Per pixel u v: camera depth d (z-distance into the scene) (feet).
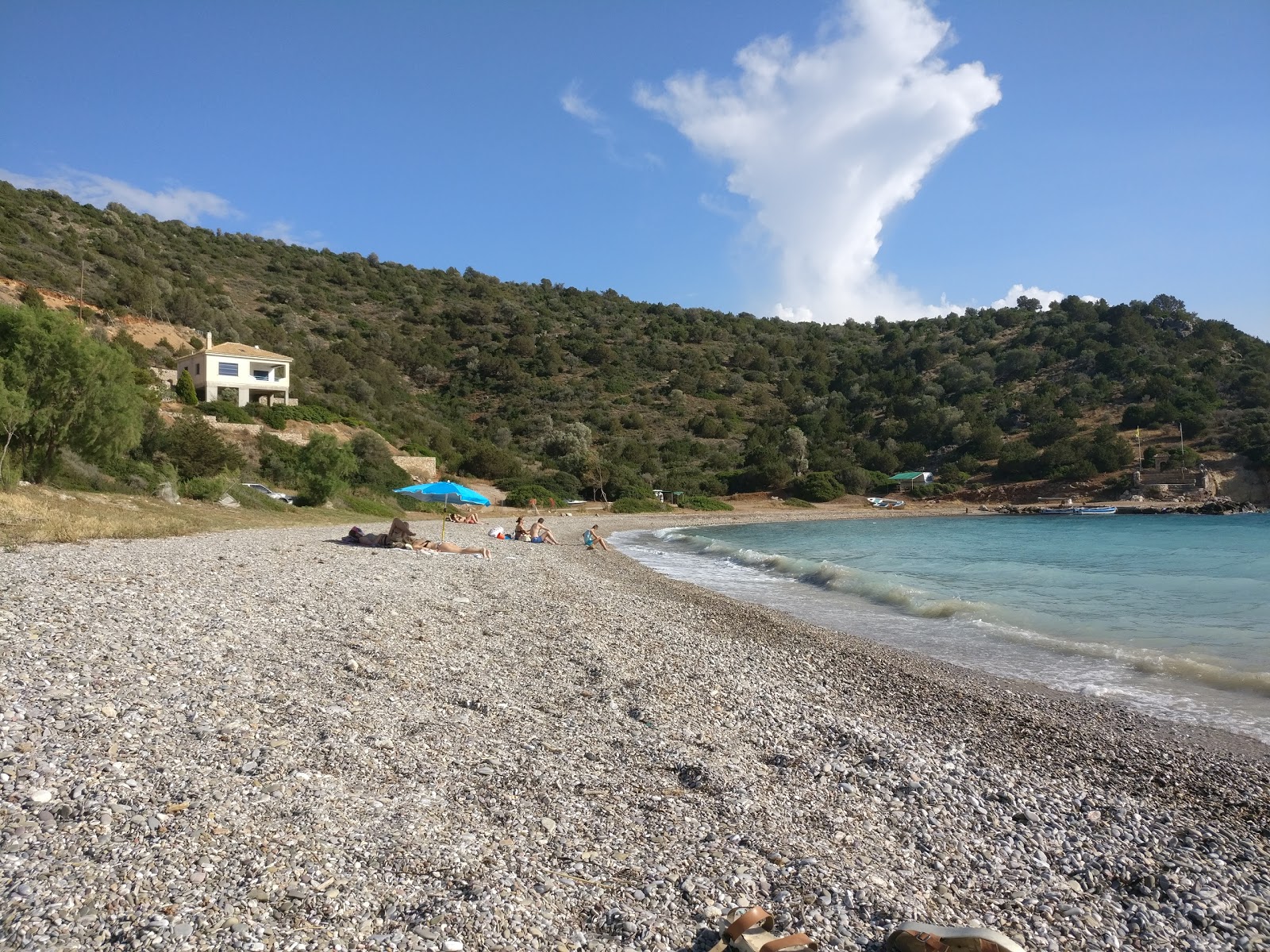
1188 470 267.39
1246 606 61.26
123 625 30.45
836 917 14.24
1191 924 15.17
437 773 19.95
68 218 302.25
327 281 434.71
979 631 49.88
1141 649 43.62
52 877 12.90
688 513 243.81
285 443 177.27
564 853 16.07
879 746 25.20
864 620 54.19
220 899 12.82
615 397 370.53
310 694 25.16
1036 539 146.51
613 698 29.07
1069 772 24.26
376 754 20.67
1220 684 35.88
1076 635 48.44
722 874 15.64
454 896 13.75
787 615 56.03
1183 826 20.06
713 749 24.11
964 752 25.86
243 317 301.02
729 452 325.21
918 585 76.43
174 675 25.13
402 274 486.38
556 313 487.20
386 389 303.07
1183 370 332.60
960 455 317.83
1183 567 94.02
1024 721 29.76
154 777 17.24
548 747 22.98
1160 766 24.98
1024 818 20.12
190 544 63.82
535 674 31.76
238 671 26.55
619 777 21.04
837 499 289.53
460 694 27.58
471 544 100.99
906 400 357.61
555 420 324.80
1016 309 491.31
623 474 271.08
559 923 13.34
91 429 86.63
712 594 65.67
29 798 15.46
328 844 15.19
